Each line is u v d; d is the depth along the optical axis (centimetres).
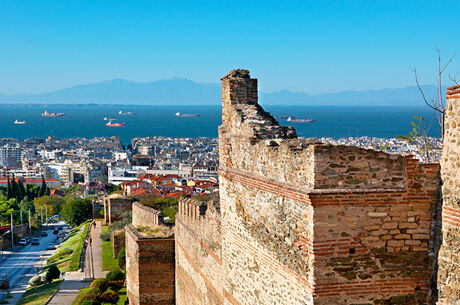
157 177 15125
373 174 1177
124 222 7512
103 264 6316
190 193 10681
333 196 1156
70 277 6131
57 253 9231
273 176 1391
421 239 1187
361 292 1180
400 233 1184
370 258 1180
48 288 6003
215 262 2206
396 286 1188
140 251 3522
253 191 1526
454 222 1092
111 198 8344
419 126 2280
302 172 1223
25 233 13712
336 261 1171
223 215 1822
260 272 1492
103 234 7544
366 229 1175
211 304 2300
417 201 1180
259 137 1567
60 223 16962
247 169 1588
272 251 1398
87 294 4619
